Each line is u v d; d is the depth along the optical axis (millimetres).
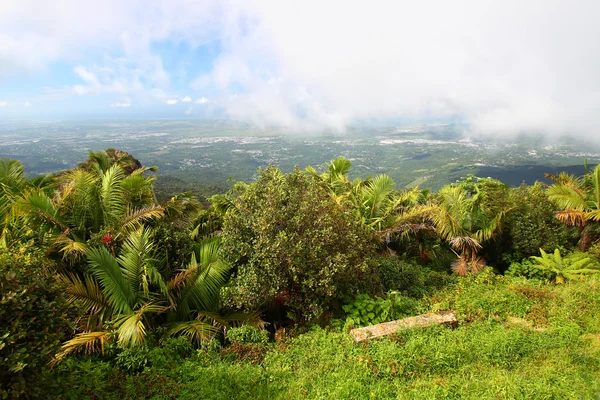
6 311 2539
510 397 3340
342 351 4418
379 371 3959
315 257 5047
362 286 5926
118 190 6504
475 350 4258
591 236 7906
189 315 5430
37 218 5383
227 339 5035
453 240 7453
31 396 2744
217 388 3748
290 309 5613
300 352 4516
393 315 5324
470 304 5527
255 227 5281
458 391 3535
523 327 4867
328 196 6625
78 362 3883
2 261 2682
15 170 7605
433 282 6953
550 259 7109
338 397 3555
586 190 8727
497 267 7965
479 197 7938
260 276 5027
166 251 5695
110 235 5512
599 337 4496
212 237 6508
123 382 3740
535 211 7688
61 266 5098
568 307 5348
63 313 2939
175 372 4066
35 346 2586
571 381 3588
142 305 4969
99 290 5004
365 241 5930
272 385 3885
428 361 4055
